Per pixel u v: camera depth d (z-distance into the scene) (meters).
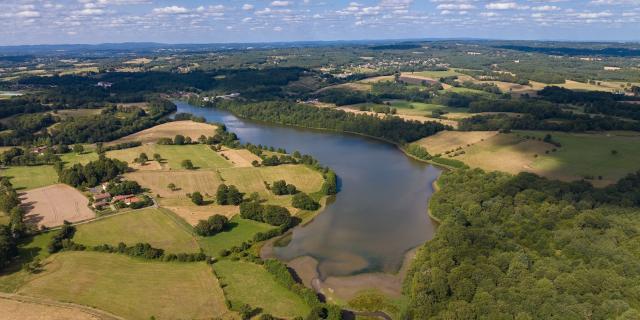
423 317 118.81
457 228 157.62
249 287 139.00
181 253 157.62
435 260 138.75
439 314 116.69
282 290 137.75
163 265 151.50
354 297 137.50
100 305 127.19
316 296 130.62
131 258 155.62
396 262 158.75
